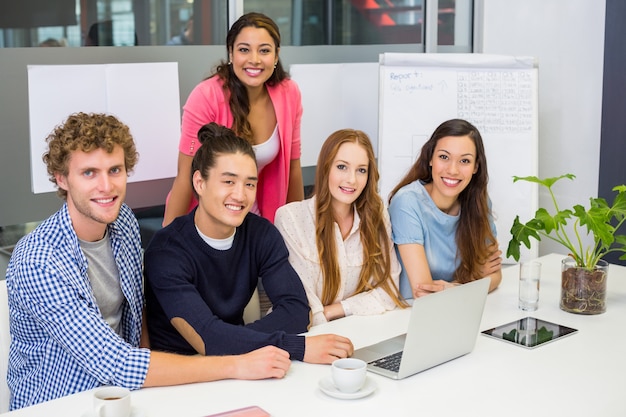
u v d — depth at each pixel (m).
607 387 1.93
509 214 3.76
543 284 2.88
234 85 3.08
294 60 3.81
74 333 1.89
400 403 1.81
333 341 2.08
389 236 2.66
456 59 3.72
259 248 2.37
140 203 3.28
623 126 3.88
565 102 4.20
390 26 4.21
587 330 2.37
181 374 1.89
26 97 2.93
